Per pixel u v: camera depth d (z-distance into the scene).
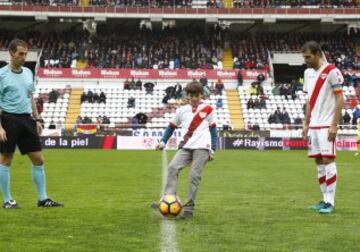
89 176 18.88
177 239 7.79
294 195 13.34
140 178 18.06
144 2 57.09
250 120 49.97
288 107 51.00
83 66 54.97
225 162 26.86
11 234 8.13
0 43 56.84
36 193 13.48
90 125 43.88
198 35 59.31
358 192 14.24
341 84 10.33
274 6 57.09
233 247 7.30
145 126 45.81
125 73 53.44
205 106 9.82
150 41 58.25
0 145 10.45
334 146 10.41
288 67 60.84
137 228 8.62
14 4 54.66
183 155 9.88
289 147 43.09
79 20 58.34
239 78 52.88
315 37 60.31
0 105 10.34
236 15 55.97
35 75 53.50
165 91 51.81
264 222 9.23
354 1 58.00
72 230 8.45
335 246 7.41
